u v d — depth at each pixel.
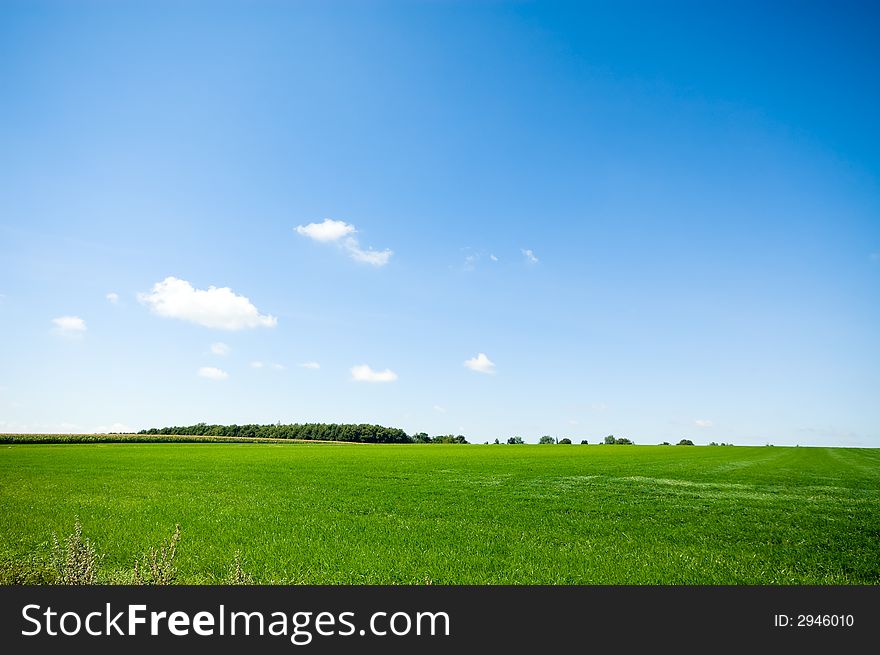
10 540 18.22
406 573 15.19
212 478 41.53
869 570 16.47
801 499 32.41
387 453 84.31
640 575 15.22
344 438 177.12
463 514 25.62
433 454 82.56
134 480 39.41
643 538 20.44
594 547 18.72
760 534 21.47
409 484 38.75
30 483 36.78
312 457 70.44
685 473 50.34
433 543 18.98
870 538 20.95
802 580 15.28
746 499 32.28
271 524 22.20
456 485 38.56
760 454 89.81
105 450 80.06
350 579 14.48
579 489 36.69
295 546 18.03
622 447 121.94
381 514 25.33
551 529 21.94
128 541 18.36
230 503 28.25
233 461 60.59
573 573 15.36
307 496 31.55
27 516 23.41
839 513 27.08
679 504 29.69
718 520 24.66
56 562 13.12
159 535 19.50
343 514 25.16
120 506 26.50
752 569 16.22
